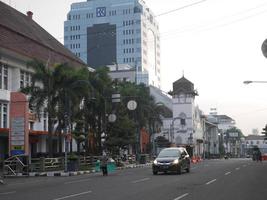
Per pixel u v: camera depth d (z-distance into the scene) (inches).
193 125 4030.5
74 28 6136.8
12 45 1801.2
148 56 6353.3
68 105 1577.3
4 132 1700.3
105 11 6058.1
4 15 2011.6
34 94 1567.4
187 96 4010.8
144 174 1234.0
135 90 2412.6
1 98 1738.4
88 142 2027.6
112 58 6003.9
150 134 2815.0
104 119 1987.0
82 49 6092.5
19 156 1384.1
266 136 4640.8
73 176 1278.3
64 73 1582.2
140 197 620.1
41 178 1205.1
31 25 2301.9
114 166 1488.7
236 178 1023.0
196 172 1288.1
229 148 6131.9
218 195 648.4
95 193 689.0
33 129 1945.1
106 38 6048.2
